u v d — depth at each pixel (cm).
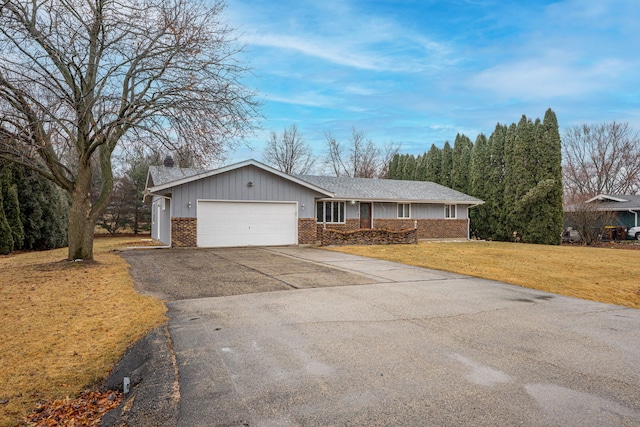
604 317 606
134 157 1162
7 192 1762
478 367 396
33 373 392
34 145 909
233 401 321
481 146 2839
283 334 495
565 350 450
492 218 2773
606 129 4022
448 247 1944
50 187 2011
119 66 973
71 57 926
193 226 1650
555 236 2417
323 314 595
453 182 3117
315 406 313
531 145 2536
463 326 543
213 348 443
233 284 831
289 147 4559
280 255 1405
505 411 306
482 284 882
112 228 3250
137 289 771
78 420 312
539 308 659
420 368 392
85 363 416
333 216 2269
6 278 877
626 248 2103
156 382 358
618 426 284
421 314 605
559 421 291
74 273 941
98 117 980
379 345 459
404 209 2467
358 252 1570
